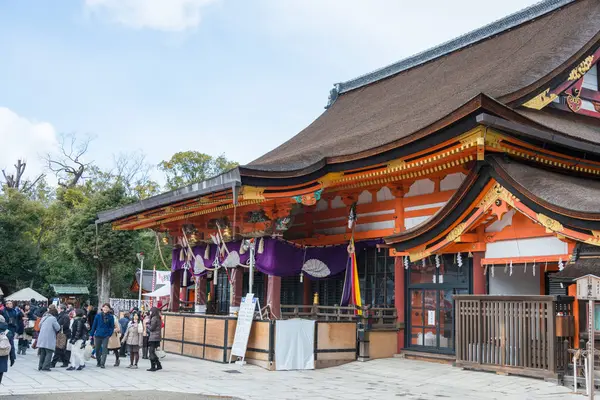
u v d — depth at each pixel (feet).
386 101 102.99
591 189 57.72
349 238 81.71
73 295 186.19
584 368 49.06
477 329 57.57
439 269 70.59
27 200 181.06
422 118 71.15
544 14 90.63
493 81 72.64
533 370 51.85
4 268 169.07
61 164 262.88
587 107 72.64
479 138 55.42
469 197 58.90
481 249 63.52
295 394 47.60
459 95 74.59
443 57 107.34
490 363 56.03
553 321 50.72
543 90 66.80
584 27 75.46
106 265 157.79
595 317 50.26
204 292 95.61
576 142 59.93
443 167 65.51
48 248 210.79
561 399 43.98
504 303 55.36
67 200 219.82
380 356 70.85
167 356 77.25
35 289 181.27
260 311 69.62
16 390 45.65
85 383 50.55
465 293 67.00
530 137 57.36
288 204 74.59
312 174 70.59
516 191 54.75
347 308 71.97
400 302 73.72
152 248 198.80
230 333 69.87
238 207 77.36
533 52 77.87
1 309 71.61
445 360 66.18
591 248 51.83
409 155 63.72
